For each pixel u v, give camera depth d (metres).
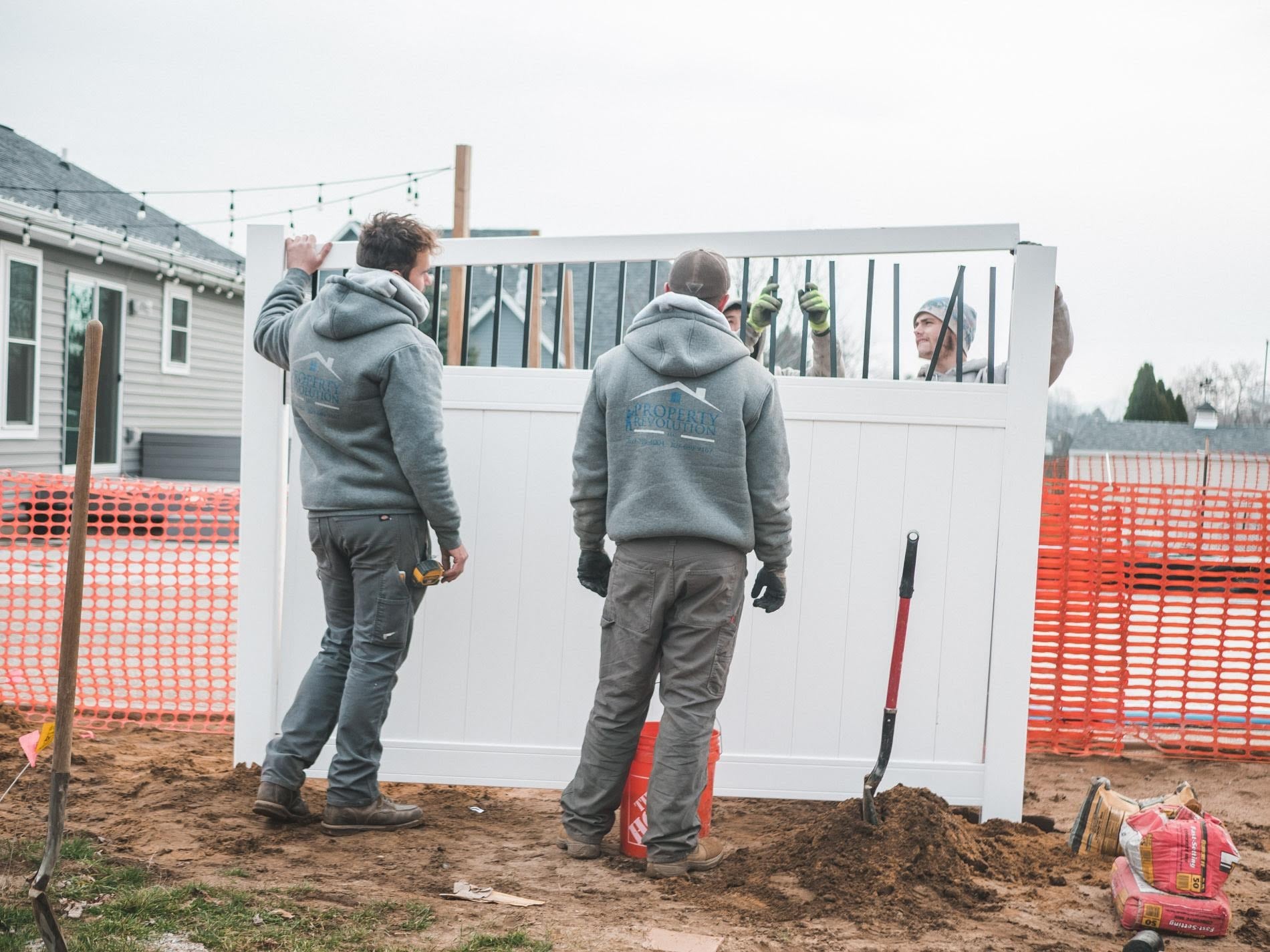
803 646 4.05
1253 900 3.28
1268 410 50.34
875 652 4.04
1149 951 2.78
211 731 5.13
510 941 2.69
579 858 3.43
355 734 3.53
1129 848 3.06
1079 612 5.31
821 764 4.05
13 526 6.07
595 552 3.55
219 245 21.48
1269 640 5.29
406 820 3.65
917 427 4.00
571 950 2.68
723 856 3.45
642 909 3.00
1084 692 5.29
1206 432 37.19
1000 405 3.97
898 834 3.32
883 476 4.02
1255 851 3.79
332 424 3.49
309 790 4.06
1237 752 5.26
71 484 6.25
